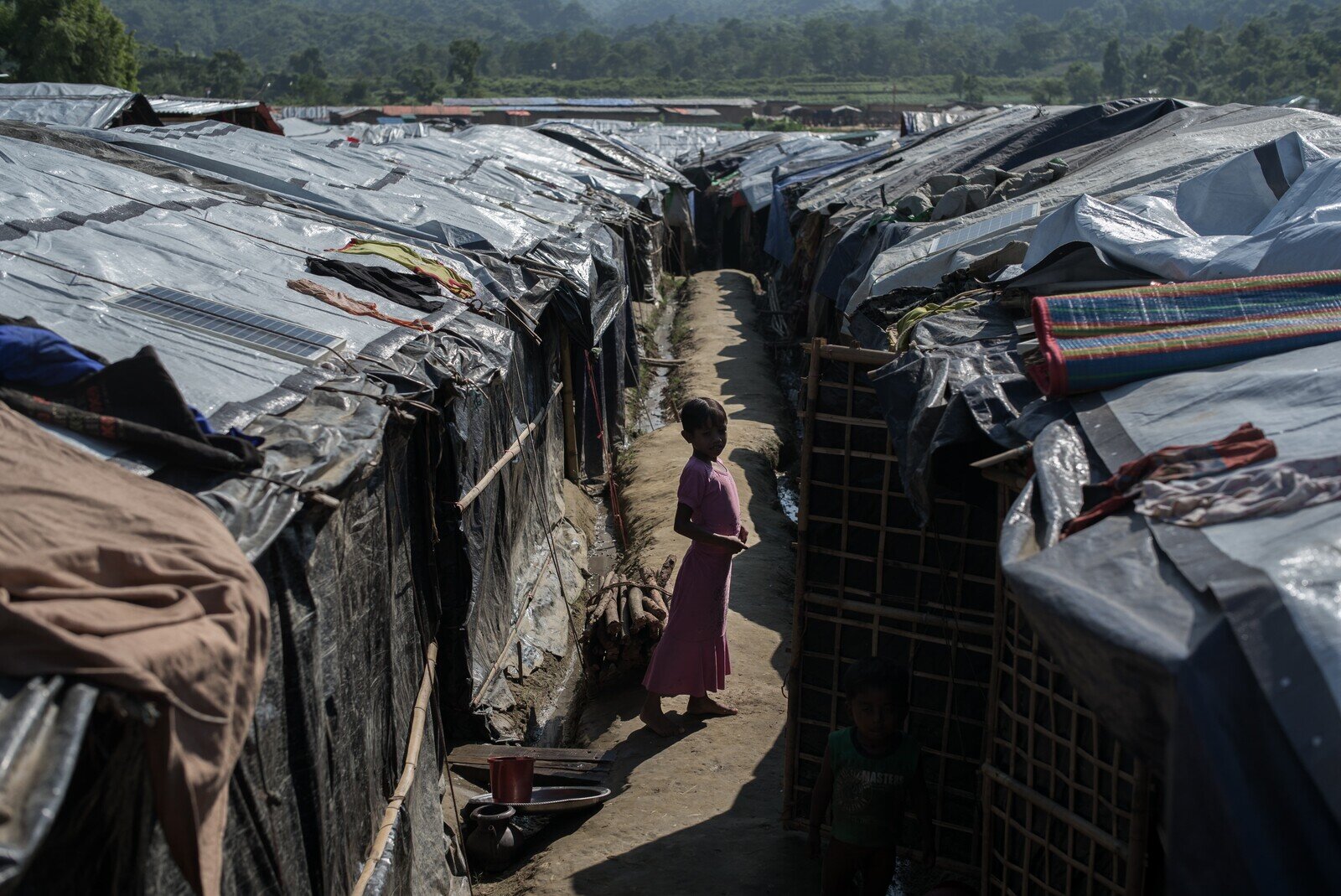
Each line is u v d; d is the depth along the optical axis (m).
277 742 3.83
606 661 8.08
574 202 18.41
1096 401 4.31
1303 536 2.82
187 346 5.22
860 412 5.35
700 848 5.87
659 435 14.66
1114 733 2.89
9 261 5.69
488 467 7.88
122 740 2.81
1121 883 4.12
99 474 3.37
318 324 6.40
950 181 12.84
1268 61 133.88
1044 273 6.50
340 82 182.50
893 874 5.76
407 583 6.04
